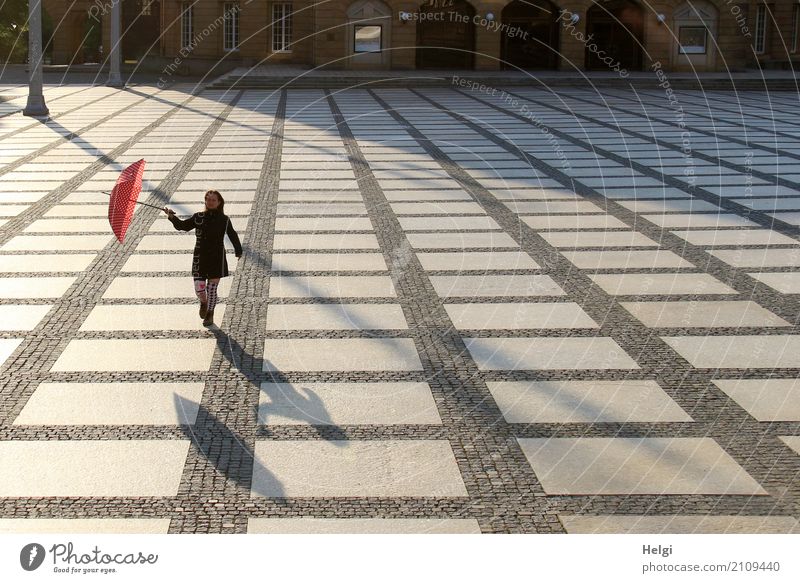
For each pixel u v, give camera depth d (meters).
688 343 9.43
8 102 33.97
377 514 6.29
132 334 9.58
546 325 9.94
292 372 8.64
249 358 8.96
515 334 9.66
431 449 7.19
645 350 9.23
